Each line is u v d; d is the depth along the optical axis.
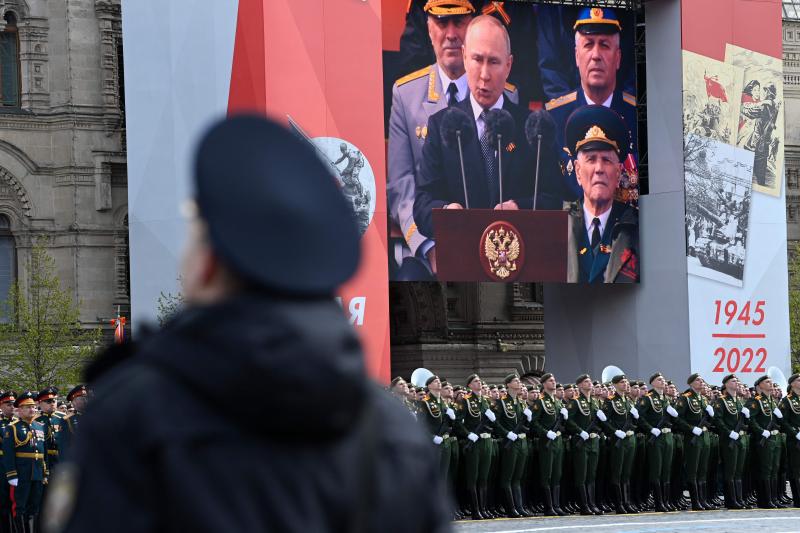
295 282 7.27
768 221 112.06
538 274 104.75
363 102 95.62
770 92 113.06
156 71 96.88
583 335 114.56
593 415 77.38
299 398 7.04
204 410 7.05
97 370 10.03
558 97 106.06
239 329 7.11
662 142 109.94
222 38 94.06
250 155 7.41
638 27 111.69
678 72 109.06
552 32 106.00
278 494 7.05
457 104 101.94
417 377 76.81
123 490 6.94
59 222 138.62
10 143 136.88
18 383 127.12
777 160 112.94
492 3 103.38
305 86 93.50
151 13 97.12
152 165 97.12
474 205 102.25
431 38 101.00
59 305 130.00
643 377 110.50
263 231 7.29
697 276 108.44
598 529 64.44
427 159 100.62
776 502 80.00
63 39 139.75
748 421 80.06
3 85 138.62
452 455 73.31
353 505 7.34
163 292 96.50
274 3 92.56
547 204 105.38
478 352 147.00
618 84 108.75
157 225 96.88
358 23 95.62
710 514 75.38
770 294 111.62
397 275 99.12
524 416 75.50
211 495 6.92
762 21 112.81
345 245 7.48
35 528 64.56
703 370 108.38
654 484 78.38
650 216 110.19
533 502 76.50
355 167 94.94
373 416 7.66
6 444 64.06
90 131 139.75
